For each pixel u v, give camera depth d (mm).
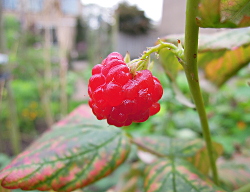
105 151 64
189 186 56
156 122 186
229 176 79
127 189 102
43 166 58
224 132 194
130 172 107
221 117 207
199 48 65
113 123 48
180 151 71
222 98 231
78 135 67
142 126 202
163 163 63
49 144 65
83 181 58
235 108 217
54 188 56
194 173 59
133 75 47
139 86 45
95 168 61
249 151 138
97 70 51
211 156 60
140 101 45
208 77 83
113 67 47
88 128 71
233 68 77
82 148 63
